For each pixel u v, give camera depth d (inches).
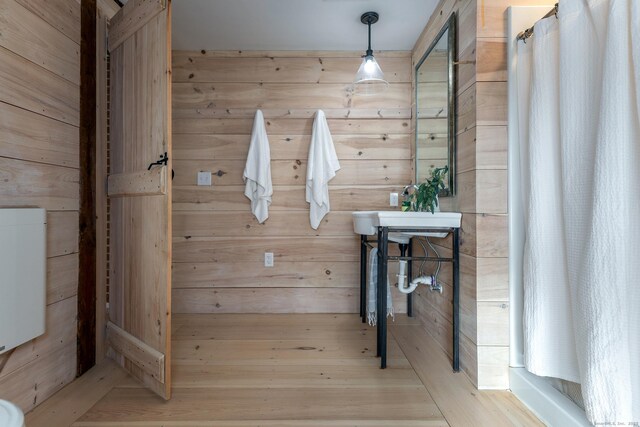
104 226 75.1
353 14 87.2
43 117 58.7
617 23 40.0
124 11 69.3
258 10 85.4
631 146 39.9
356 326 95.2
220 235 106.0
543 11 60.9
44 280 56.7
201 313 106.0
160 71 60.1
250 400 58.9
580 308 44.8
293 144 105.5
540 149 52.9
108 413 55.1
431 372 69.2
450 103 74.2
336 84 106.1
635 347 39.8
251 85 105.8
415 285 79.0
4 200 51.9
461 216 69.5
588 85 45.2
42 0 58.2
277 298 106.7
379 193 106.3
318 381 65.5
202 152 105.4
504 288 62.5
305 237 106.4
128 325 69.6
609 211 41.0
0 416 26.6
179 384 64.2
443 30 78.7
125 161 69.9
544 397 52.9
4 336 49.8
